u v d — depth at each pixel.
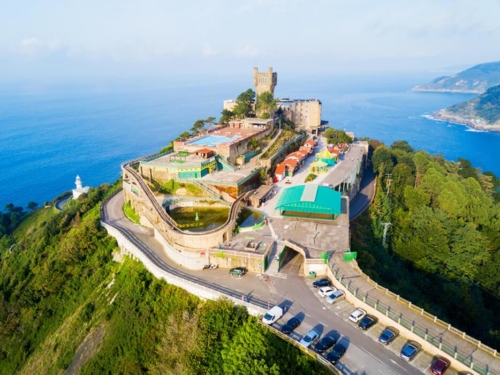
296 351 51.16
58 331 84.50
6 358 86.62
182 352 56.78
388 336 51.75
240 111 177.25
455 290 84.81
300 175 125.00
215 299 63.44
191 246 77.62
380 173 142.00
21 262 119.31
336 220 89.88
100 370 66.44
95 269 94.00
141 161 114.38
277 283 67.50
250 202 101.31
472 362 46.03
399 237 104.44
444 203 116.75
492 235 105.31
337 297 61.38
